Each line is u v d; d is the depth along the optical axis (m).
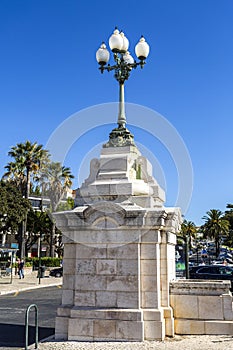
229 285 8.51
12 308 14.20
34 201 45.53
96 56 10.43
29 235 49.44
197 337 8.08
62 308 8.47
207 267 19.31
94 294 8.30
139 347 7.21
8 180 39.22
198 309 8.50
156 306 8.01
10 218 35.12
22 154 39.41
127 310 7.93
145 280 8.18
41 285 24.77
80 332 8.02
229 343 7.48
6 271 32.03
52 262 41.84
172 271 9.27
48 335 9.15
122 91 10.49
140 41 10.27
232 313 8.39
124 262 8.27
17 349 7.49
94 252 8.51
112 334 7.84
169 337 8.05
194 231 64.00
